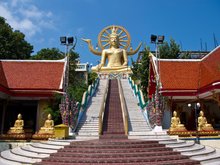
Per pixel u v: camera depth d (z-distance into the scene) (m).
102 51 50.59
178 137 20.81
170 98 27.69
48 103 27.27
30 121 29.78
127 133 20.58
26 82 27.58
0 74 27.45
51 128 22.47
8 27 40.66
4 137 21.53
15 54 40.56
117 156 13.40
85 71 54.31
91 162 12.80
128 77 41.16
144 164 12.47
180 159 13.76
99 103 28.23
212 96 25.38
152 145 15.27
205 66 28.61
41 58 45.69
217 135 22.22
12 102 28.78
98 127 22.12
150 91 32.88
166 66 29.62
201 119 24.00
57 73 28.83
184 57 38.66
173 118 23.52
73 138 19.11
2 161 14.66
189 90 26.80
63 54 46.03
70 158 13.29
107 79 39.88
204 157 14.75
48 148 15.98
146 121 24.12
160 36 24.42
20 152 16.34
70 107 21.34
